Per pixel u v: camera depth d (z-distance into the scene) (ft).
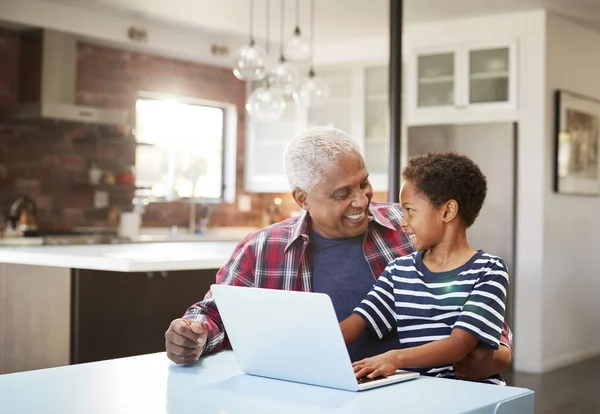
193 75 24.50
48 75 20.54
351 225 6.65
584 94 20.36
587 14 19.29
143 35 21.35
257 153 25.72
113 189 22.56
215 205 25.40
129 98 22.89
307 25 21.21
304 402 4.75
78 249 13.58
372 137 22.86
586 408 15.24
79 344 11.56
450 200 5.76
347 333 6.16
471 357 5.65
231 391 5.07
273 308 5.16
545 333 19.21
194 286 12.89
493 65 19.58
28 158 21.04
